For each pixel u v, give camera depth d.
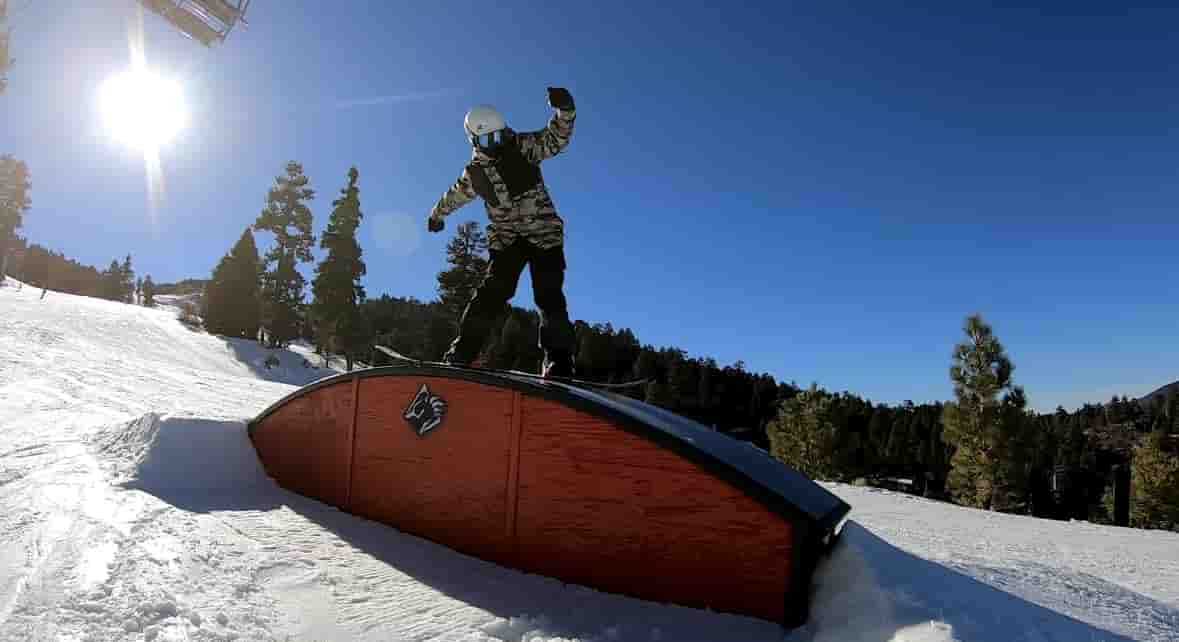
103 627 2.43
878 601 2.67
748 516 3.01
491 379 3.89
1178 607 3.91
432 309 36.72
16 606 2.55
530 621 2.86
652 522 3.24
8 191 58.06
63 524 3.64
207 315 45.59
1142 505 15.64
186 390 14.83
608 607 3.12
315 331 41.44
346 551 3.71
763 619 2.92
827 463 19.62
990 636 2.35
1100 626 2.88
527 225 4.44
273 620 2.67
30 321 26.64
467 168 4.56
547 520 3.55
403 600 3.04
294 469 5.11
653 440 3.28
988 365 15.48
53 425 7.82
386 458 4.39
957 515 8.76
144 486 4.68
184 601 2.72
